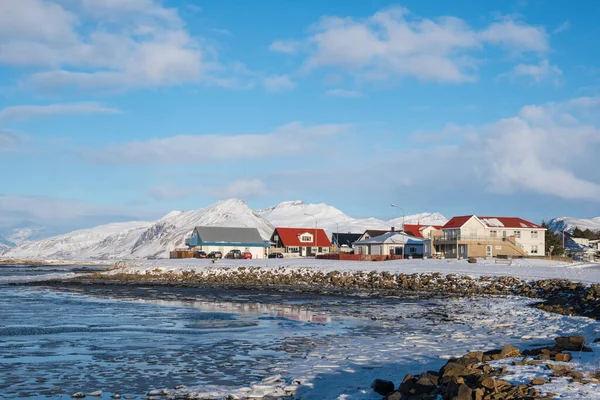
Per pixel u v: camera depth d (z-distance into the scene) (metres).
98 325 29.89
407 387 14.24
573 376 13.65
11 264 177.88
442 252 112.12
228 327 29.30
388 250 123.31
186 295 52.56
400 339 25.08
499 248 108.62
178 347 23.14
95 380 17.25
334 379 17.25
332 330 28.20
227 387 16.33
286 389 15.98
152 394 15.59
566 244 150.25
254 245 149.38
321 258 109.75
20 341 24.55
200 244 148.88
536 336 25.53
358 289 61.00
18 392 15.80
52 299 47.44
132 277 82.94
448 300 47.19
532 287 52.50
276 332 27.50
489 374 14.18
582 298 39.56
